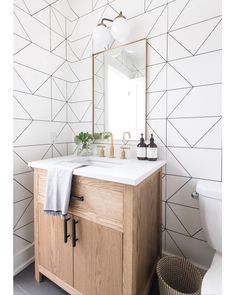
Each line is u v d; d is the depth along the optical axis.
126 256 0.80
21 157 1.28
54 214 0.94
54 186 0.94
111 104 1.42
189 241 1.18
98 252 0.89
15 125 1.23
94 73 1.50
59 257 1.04
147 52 1.26
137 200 0.81
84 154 1.42
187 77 1.13
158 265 1.04
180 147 1.18
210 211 0.91
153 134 1.26
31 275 1.24
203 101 1.09
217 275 0.74
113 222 0.83
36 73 1.36
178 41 1.15
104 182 0.84
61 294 1.10
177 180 1.20
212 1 1.05
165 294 0.91
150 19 1.24
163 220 1.26
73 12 1.61
